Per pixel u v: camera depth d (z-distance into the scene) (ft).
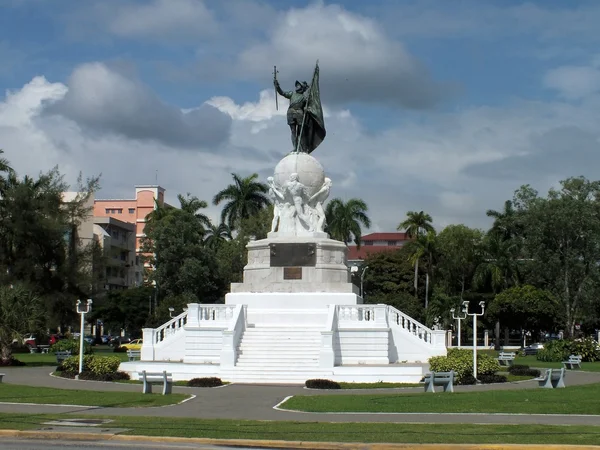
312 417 80.12
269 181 172.76
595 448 59.31
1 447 61.41
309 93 179.32
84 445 62.69
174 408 88.53
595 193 285.64
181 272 274.77
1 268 222.07
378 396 100.53
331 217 306.14
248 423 73.72
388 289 322.34
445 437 64.34
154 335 144.87
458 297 284.20
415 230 327.67
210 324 142.61
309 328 140.97
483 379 119.65
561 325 298.76
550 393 100.83
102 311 275.80
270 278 159.22
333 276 159.43
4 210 224.53
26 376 131.34
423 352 142.31
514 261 313.53
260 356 131.64
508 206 342.23
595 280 279.69
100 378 123.85
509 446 60.18
